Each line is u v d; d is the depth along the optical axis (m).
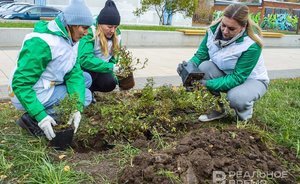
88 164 3.00
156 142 3.38
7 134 3.41
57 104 3.43
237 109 3.98
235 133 3.30
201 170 2.69
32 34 3.10
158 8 18.28
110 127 3.47
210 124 4.03
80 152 3.33
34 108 3.09
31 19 17.09
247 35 3.84
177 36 11.04
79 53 4.21
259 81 4.12
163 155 2.77
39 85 3.28
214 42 3.98
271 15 24.53
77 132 3.55
